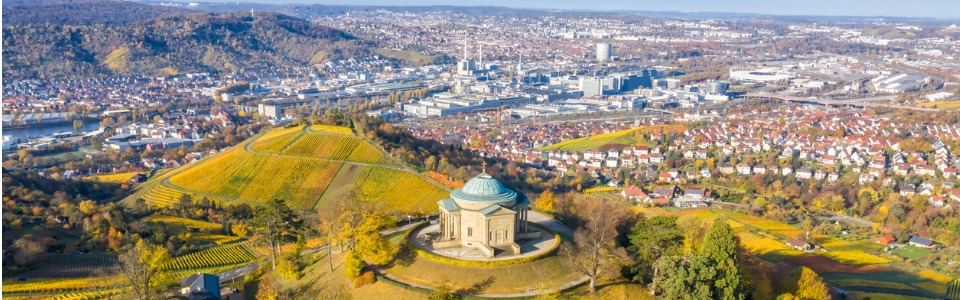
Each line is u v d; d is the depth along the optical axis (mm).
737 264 195250
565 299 195750
